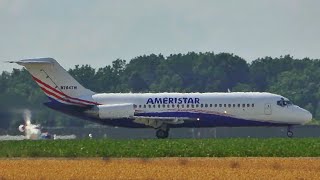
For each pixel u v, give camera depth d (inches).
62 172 4426.7
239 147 6510.8
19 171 4493.1
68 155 6181.1
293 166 4830.2
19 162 5241.1
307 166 4837.6
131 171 4461.1
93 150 6417.3
